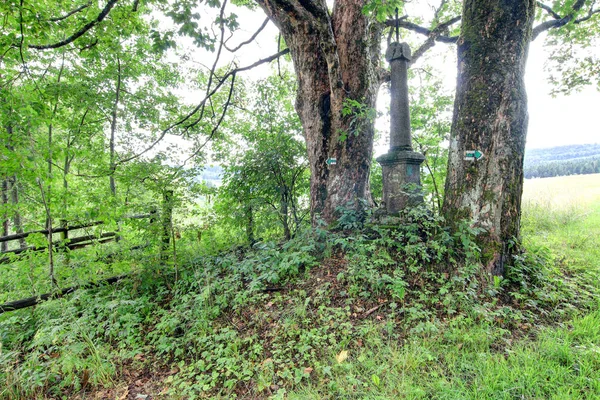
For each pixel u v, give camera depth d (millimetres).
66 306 3928
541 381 2271
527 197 10016
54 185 4602
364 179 5688
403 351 2768
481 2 3963
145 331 3994
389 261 3994
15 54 5418
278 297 3980
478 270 3656
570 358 2463
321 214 5746
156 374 3182
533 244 4539
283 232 7035
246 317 3809
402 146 4938
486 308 3191
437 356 2693
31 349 3646
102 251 5074
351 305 3602
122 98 11008
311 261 4523
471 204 4004
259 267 4609
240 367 2939
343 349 2945
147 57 10680
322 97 5703
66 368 3082
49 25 5348
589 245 5539
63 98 8961
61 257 4758
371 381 2490
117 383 3098
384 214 4922
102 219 4824
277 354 3027
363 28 5375
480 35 3967
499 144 3900
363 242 4582
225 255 5754
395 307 3418
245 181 6969
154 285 5059
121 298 4500
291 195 7066
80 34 5598
